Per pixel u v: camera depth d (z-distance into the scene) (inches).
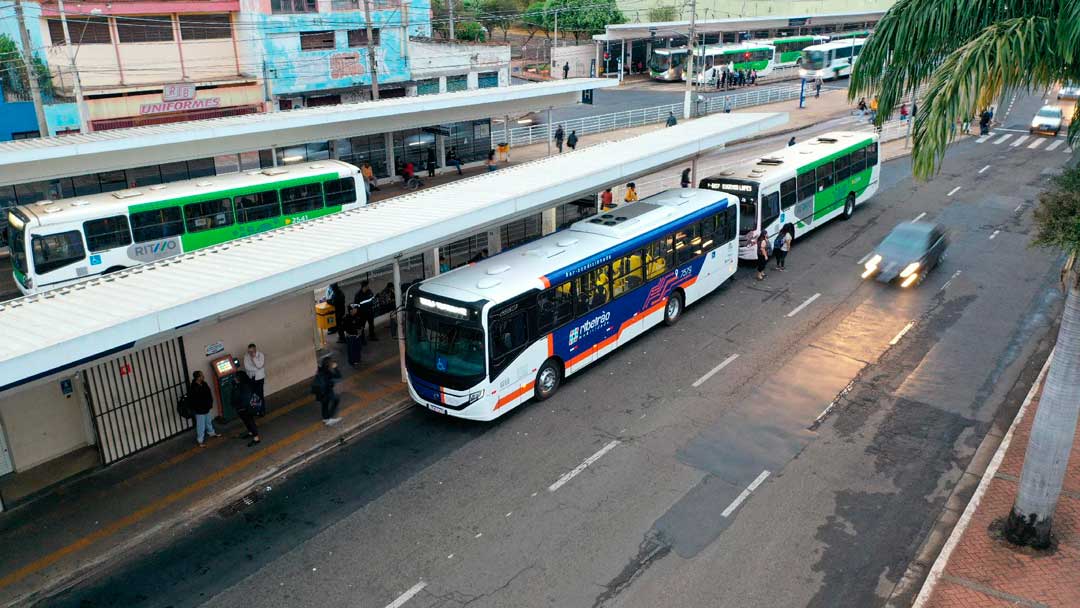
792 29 3540.8
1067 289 408.5
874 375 690.8
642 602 428.1
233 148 1075.9
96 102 1439.5
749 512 504.7
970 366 703.1
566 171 812.6
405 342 638.5
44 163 904.9
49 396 564.1
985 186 1355.8
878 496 518.9
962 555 450.3
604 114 2224.4
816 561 458.3
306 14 1684.3
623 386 683.4
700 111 2202.3
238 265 542.6
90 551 480.1
